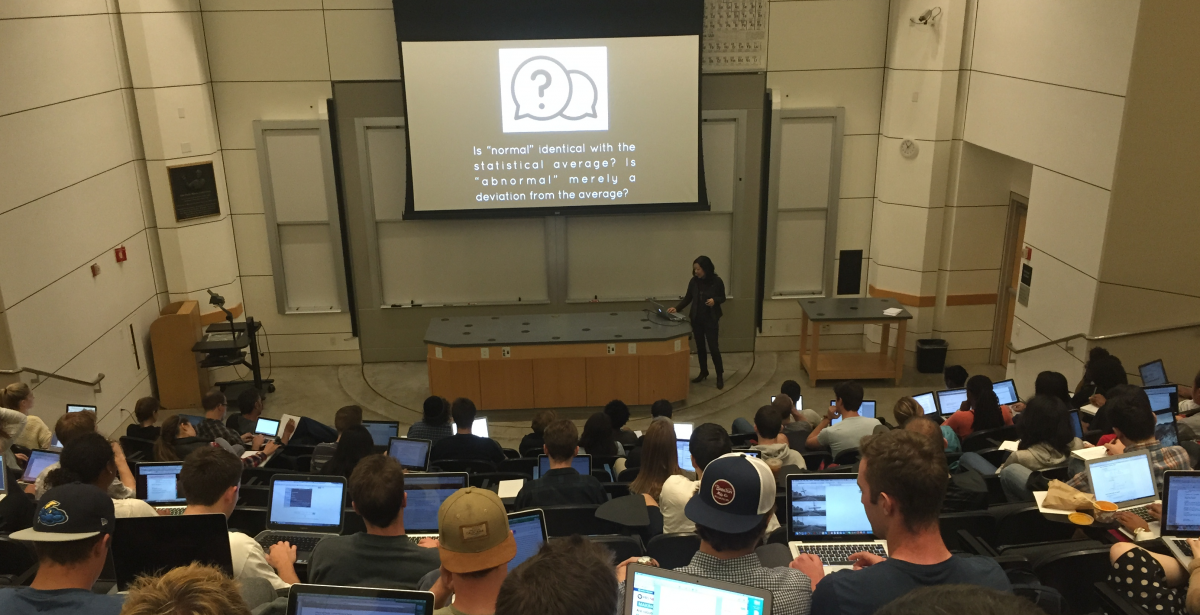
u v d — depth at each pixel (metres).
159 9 9.09
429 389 10.30
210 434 5.91
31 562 4.00
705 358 10.23
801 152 10.48
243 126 10.06
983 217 10.11
